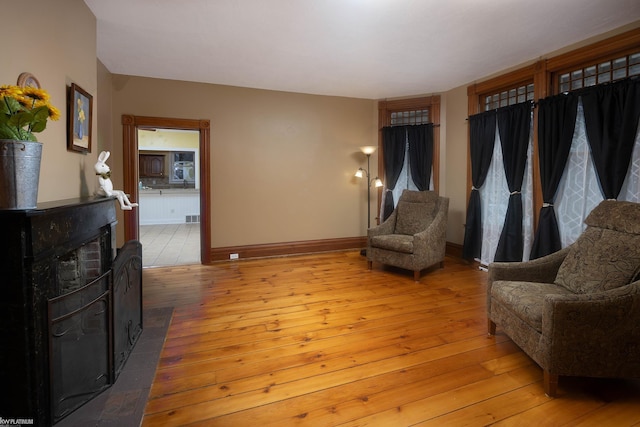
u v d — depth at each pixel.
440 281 3.73
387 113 5.25
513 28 2.85
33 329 1.27
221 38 3.04
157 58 3.54
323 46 3.23
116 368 1.83
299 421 1.54
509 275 2.35
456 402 1.68
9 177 1.22
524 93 3.80
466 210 4.49
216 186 4.55
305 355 2.14
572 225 3.20
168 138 9.25
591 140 2.96
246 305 3.01
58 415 1.44
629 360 1.71
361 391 1.77
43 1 1.77
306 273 4.06
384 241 3.98
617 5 2.49
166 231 7.53
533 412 1.61
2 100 1.23
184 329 2.52
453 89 4.68
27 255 1.24
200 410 1.61
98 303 1.67
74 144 2.09
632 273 1.82
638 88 2.65
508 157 3.80
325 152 5.11
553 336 1.68
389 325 2.59
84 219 1.62
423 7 2.50
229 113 4.55
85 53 2.38
